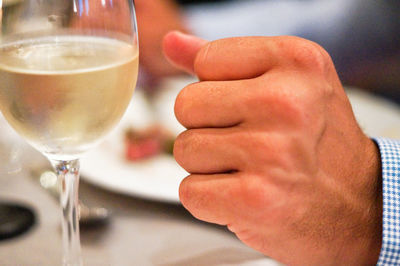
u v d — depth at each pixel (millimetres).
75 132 308
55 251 401
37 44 309
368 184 345
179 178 505
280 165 312
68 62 302
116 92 309
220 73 322
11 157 490
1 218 423
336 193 333
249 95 310
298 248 340
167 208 458
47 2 307
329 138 327
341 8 1332
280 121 309
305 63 316
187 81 819
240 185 315
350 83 1109
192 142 320
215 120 316
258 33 1341
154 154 557
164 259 394
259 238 336
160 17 988
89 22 311
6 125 484
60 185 321
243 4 1495
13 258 392
